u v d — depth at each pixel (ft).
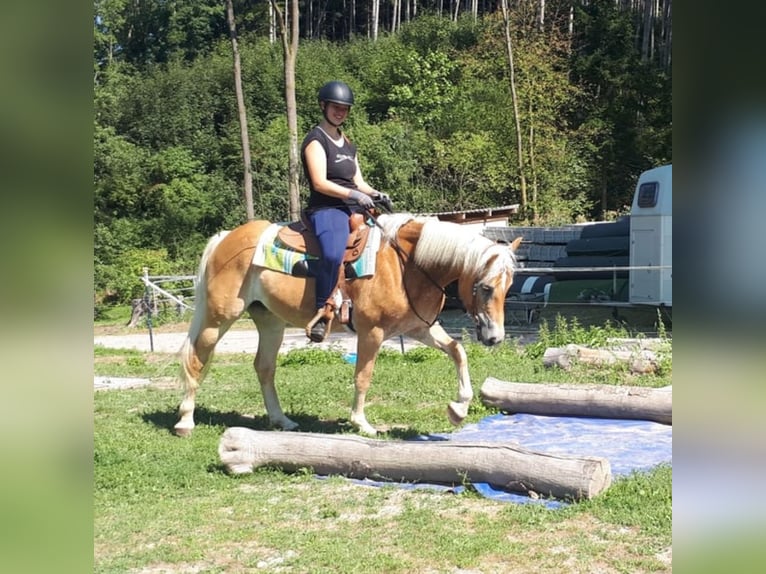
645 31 130.11
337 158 22.72
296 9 73.67
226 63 129.80
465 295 21.27
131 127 120.26
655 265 48.91
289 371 38.78
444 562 14.21
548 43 114.93
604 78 114.73
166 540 15.83
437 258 21.47
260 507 17.62
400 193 103.45
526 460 17.42
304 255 22.74
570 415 25.88
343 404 29.48
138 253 94.58
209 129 120.98
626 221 59.47
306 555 14.75
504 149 105.09
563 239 63.31
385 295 22.06
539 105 108.06
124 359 48.26
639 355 32.32
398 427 24.94
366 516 16.89
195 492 19.07
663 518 15.64
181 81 126.11
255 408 29.30
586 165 108.27
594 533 15.30
